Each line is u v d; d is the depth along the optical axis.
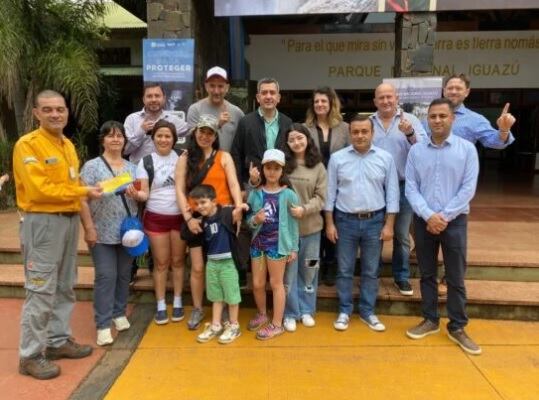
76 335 3.64
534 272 4.45
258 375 3.09
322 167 3.67
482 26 10.23
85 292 4.30
